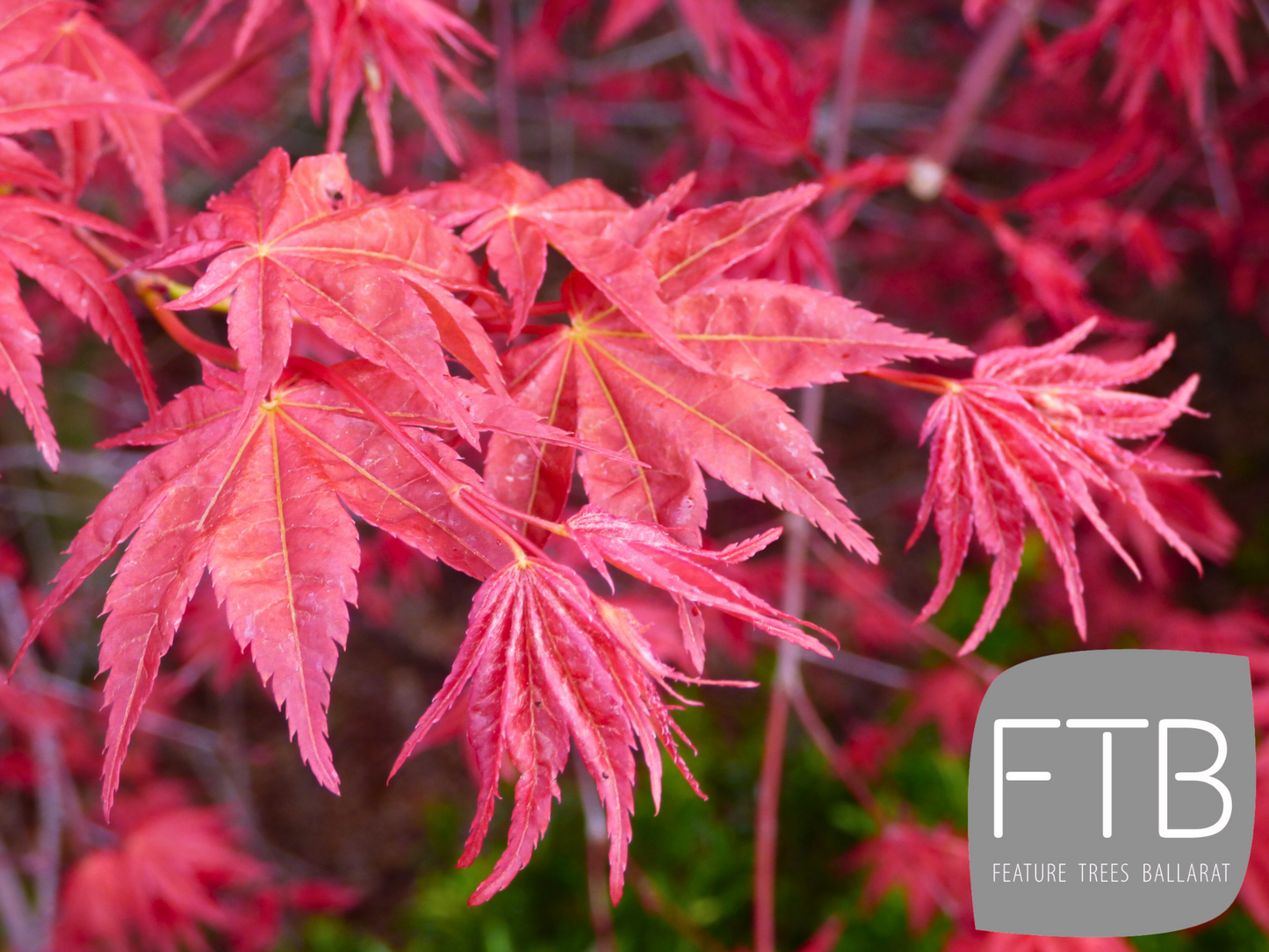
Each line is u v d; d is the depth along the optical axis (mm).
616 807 283
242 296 288
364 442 291
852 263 1037
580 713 283
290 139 925
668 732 284
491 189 312
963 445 313
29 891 816
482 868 883
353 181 308
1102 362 322
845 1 1098
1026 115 807
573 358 307
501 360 307
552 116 975
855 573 547
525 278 303
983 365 321
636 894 816
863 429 1297
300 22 383
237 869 631
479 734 283
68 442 976
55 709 648
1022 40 840
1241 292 631
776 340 305
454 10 663
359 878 1014
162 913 598
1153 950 719
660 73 912
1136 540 554
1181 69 401
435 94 348
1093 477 309
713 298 307
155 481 290
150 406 305
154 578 285
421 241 299
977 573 1057
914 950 759
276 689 280
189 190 832
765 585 532
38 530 859
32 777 652
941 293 977
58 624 776
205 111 704
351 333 286
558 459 302
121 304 306
